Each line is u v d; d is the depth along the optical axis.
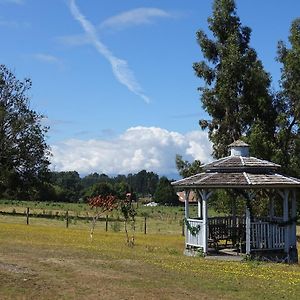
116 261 19.38
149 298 13.41
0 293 13.32
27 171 65.06
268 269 20.19
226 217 27.45
